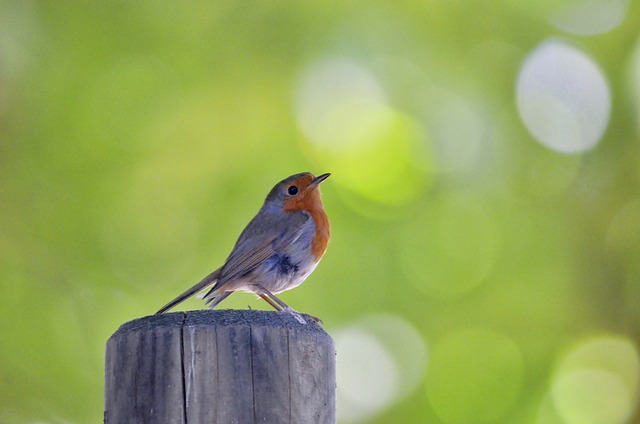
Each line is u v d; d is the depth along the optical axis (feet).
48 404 45.62
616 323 50.21
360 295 46.75
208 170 49.57
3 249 47.73
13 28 49.08
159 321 19.77
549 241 50.16
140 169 49.21
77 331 46.93
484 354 47.85
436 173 49.60
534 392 47.93
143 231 48.55
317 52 50.67
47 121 48.80
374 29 51.13
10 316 46.96
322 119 49.90
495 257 49.47
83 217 48.24
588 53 51.85
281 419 19.30
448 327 47.83
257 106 50.31
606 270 50.60
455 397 47.06
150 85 49.90
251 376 19.35
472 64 51.52
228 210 48.65
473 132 50.57
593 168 51.31
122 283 47.73
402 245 48.06
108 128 49.19
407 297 47.34
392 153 49.32
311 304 46.06
